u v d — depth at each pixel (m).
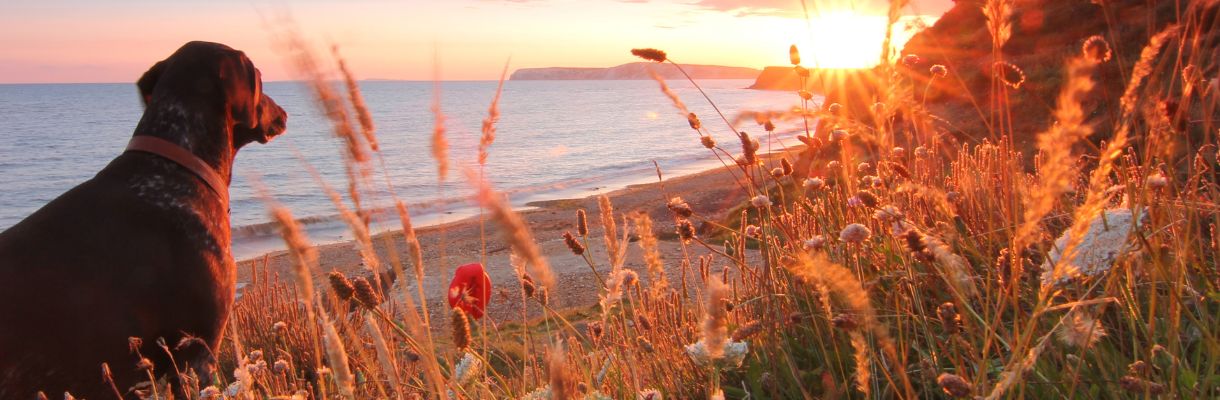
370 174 1.06
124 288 3.24
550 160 58.03
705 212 24.00
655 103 171.62
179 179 3.64
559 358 0.94
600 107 156.88
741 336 1.80
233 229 25.56
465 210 23.61
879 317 2.02
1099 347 1.71
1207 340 1.46
